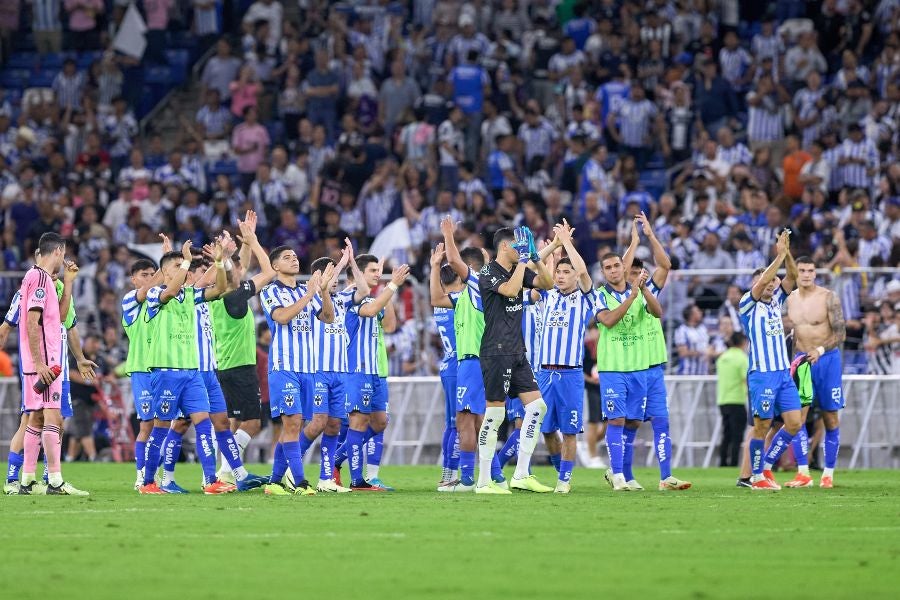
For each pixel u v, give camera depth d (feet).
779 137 299.99
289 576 81.56
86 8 363.76
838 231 239.91
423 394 246.47
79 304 268.00
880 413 230.68
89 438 254.06
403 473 210.38
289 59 330.34
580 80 313.53
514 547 95.14
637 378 158.51
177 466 231.71
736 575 82.17
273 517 116.67
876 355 231.71
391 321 165.07
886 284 233.14
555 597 74.18
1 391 267.18
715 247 251.80
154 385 152.25
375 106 318.24
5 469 220.23
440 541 98.58
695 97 308.81
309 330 150.00
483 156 306.14
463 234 265.75
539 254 150.71
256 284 148.25
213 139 329.72
